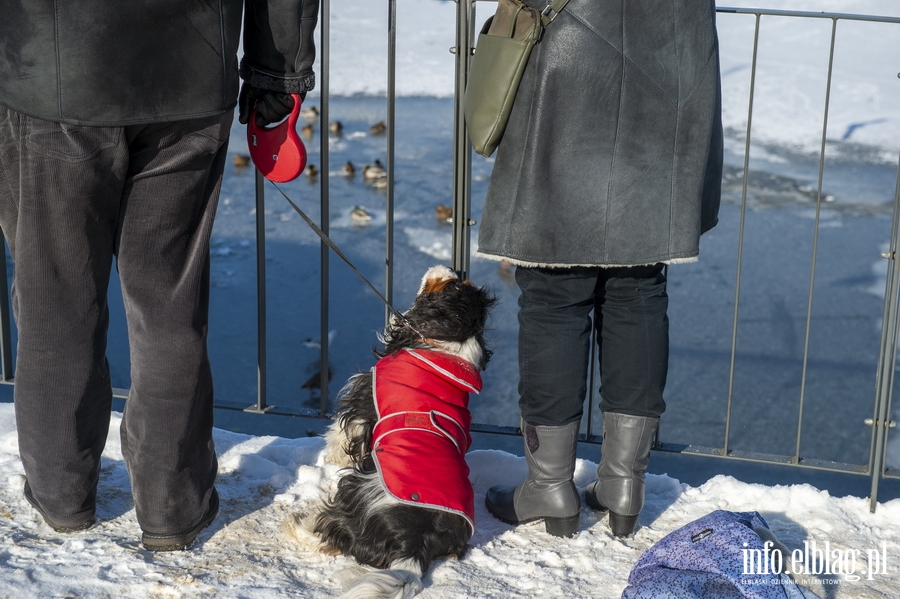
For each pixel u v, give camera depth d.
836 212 7.54
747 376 4.95
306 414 3.04
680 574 2.01
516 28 2.17
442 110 10.12
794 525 2.57
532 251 2.23
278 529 2.42
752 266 6.52
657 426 2.46
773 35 12.09
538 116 2.17
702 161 2.22
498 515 2.57
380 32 12.87
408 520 2.19
